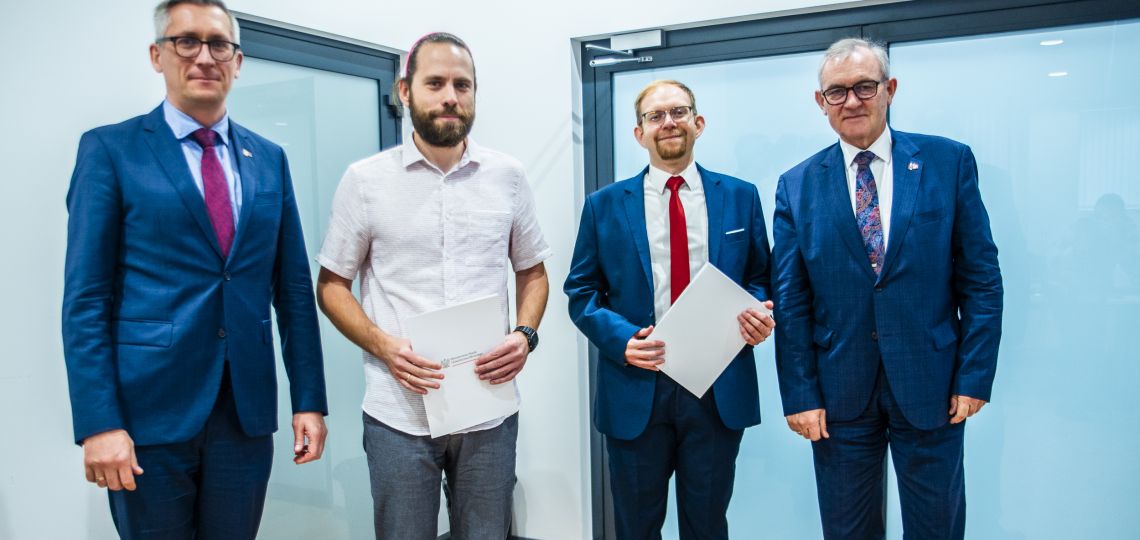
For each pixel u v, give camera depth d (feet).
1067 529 8.48
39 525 6.58
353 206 6.11
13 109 6.31
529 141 10.21
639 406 7.16
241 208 5.76
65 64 6.64
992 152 8.50
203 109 5.64
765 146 9.39
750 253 7.46
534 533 10.50
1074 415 8.39
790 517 9.54
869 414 6.76
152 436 5.36
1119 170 8.06
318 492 9.26
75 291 5.13
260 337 5.87
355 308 6.19
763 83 9.33
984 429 8.78
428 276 6.09
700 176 7.52
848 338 6.67
